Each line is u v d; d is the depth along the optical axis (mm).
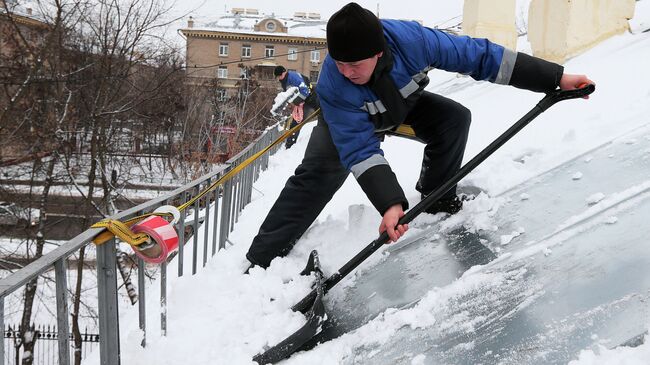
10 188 15688
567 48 5379
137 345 2232
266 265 2904
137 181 19375
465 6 7023
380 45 1963
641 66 4148
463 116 2553
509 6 6727
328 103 2162
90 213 14547
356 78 2043
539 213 2525
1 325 1312
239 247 3707
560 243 2234
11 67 13016
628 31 5516
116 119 15312
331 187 2805
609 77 4141
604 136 3051
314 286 2518
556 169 2863
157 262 1932
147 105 16000
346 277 2613
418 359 1883
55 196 15703
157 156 20000
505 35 6746
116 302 1943
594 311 1794
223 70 46312
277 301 2475
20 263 13453
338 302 2438
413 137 2674
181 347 2254
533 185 2797
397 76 2113
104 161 14961
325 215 3586
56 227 15898
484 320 1947
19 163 13844
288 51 47531
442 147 2605
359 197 3822
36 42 13742
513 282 2105
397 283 2393
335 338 2193
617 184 2504
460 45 2221
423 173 2783
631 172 2564
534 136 3500
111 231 1852
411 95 2234
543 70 2221
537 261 2170
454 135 2566
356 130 2135
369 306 2320
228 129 20422
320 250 2877
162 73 15539
